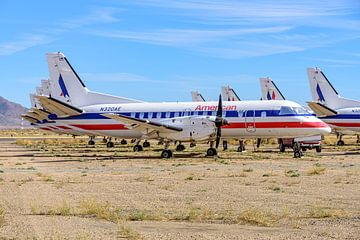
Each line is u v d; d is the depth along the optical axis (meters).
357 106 57.75
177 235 11.07
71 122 45.66
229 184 21.47
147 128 39.09
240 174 25.44
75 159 39.62
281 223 12.59
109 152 50.38
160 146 63.59
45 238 10.66
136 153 47.59
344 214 13.79
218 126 38.94
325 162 34.03
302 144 46.12
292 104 40.16
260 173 26.14
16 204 15.87
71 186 21.06
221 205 15.71
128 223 12.59
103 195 18.20
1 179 23.95
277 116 39.59
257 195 18.00
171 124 39.03
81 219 13.17
